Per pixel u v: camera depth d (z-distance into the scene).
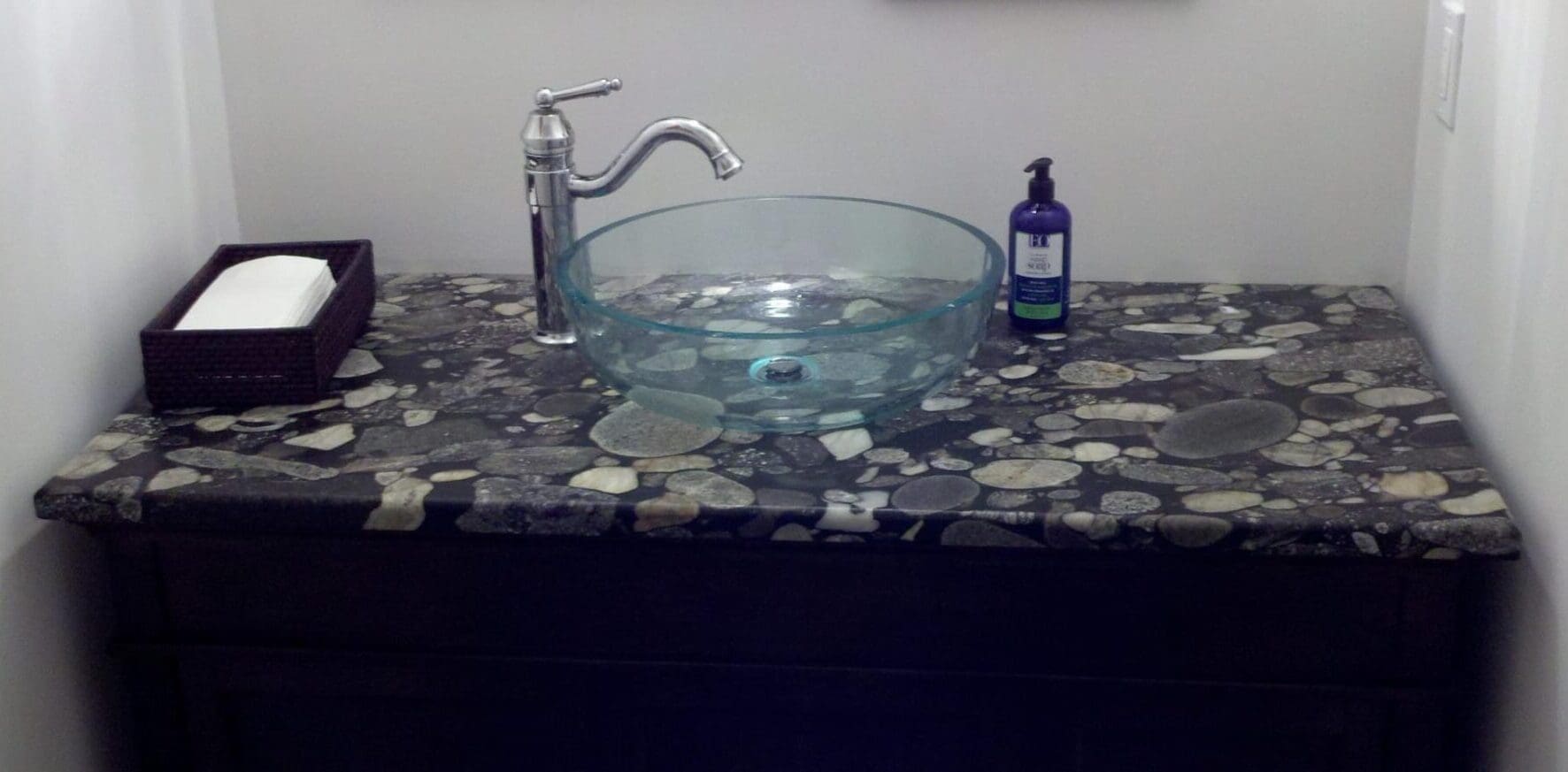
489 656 1.41
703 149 1.59
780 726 1.42
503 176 1.88
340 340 1.62
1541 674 1.27
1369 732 1.34
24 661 1.44
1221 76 1.75
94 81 1.54
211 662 1.44
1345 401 1.49
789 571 1.36
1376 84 1.74
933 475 1.35
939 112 1.80
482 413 1.51
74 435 1.51
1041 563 1.32
